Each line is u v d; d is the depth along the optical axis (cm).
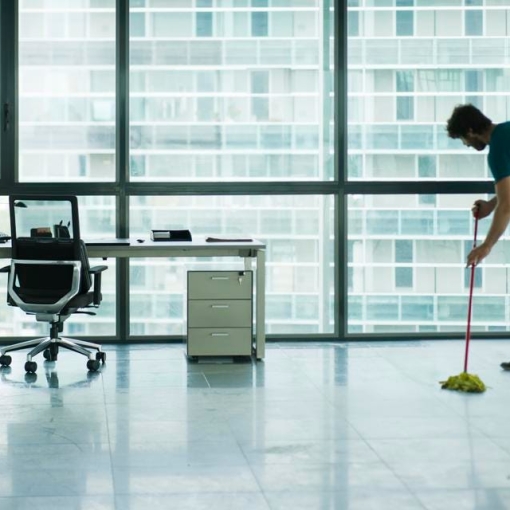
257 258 696
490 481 403
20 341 768
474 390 581
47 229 659
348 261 791
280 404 550
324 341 780
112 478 409
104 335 777
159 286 781
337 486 397
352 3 777
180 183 771
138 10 769
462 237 792
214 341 691
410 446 458
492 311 798
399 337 783
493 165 540
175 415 523
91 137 771
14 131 757
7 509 369
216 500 379
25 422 509
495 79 786
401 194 786
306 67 779
